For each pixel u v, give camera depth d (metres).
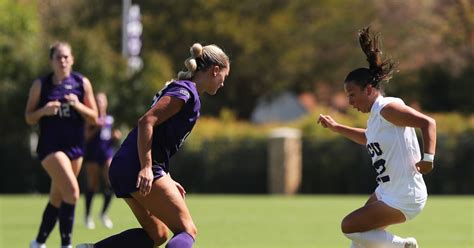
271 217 73.19
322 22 193.12
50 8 194.88
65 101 42.47
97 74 121.25
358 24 192.00
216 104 196.75
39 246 43.47
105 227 61.84
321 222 67.50
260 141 126.94
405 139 31.17
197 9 193.12
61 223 41.94
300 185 126.38
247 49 190.88
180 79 31.05
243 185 127.50
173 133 30.00
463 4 179.62
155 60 127.44
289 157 122.31
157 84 124.81
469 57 181.00
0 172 125.75
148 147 29.27
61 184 41.88
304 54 193.25
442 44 181.62
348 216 31.98
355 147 125.81
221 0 193.38
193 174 127.69
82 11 196.50
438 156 123.75
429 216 75.19
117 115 122.81
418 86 184.62
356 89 31.67
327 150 126.12
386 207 31.39
